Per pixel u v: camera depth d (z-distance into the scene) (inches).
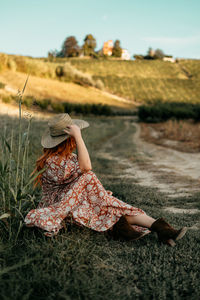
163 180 291.9
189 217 163.6
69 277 90.6
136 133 1338.6
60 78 3255.4
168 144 732.7
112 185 247.6
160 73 4776.1
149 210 175.5
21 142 125.6
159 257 107.9
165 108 2126.0
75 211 115.8
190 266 102.8
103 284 88.3
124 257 108.7
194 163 413.1
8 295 79.5
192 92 4042.8
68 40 5177.2
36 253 101.3
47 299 80.7
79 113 2166.6
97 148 600.4
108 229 124.0
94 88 3486.7
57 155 118.9
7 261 99.1
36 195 137.5
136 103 3371.1
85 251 105.0
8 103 984.9
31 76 2891.2
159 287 87.9
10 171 126.0
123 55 6471.5
